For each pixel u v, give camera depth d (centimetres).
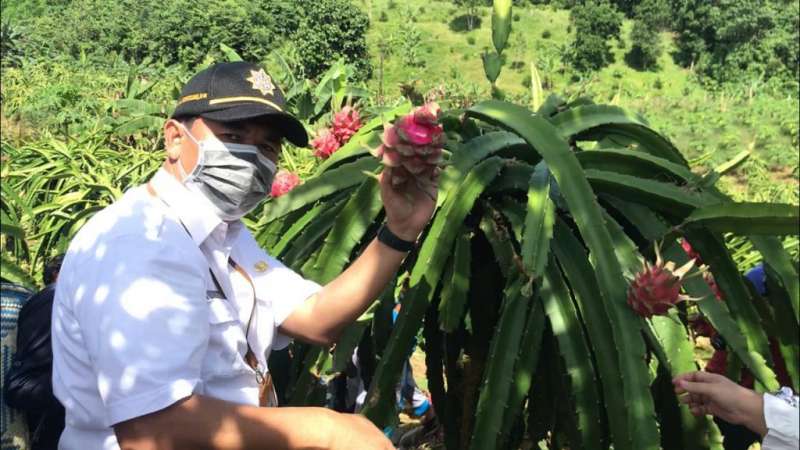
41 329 152
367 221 174
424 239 185
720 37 4662
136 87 830
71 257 126
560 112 202
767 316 184
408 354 170
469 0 4659
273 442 116
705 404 155
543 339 179
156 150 587
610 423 159
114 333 113
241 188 135
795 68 4566
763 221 157
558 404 184
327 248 174
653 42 4750
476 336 193
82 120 977
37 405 147
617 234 168
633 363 152
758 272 228
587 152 183
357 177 189
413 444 318
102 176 441
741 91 4238
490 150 180
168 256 121
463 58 4275
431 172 130
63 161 525
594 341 161
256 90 133
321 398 199
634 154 181
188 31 607
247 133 135
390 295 185
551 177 178
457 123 192
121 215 126
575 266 169
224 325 134
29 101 1166
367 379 210
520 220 174
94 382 124
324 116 521
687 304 194
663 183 176
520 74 4316
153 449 114
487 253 190
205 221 134
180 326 117
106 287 116
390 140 126
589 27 4719
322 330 147
